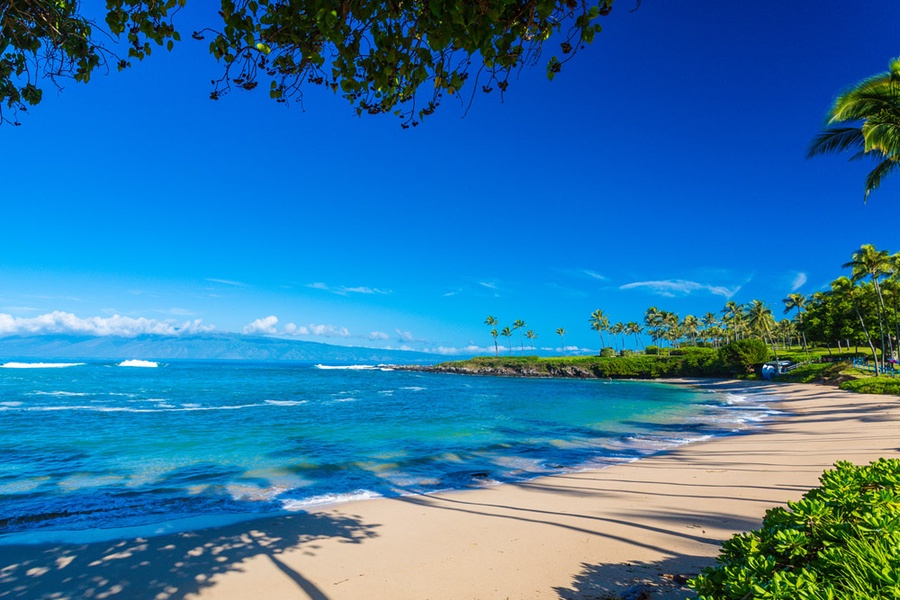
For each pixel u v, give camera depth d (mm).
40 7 3738
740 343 79625
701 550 6176
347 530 7840
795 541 2660
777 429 22438
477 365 130500
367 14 3480
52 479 12805
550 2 3018
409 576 5762
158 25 3711
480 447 18828
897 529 2447
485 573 5734
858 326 68625
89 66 4160
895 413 24109
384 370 154750
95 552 6914
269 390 55344
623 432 23375
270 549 6918
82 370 94062
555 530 7488
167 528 8172
